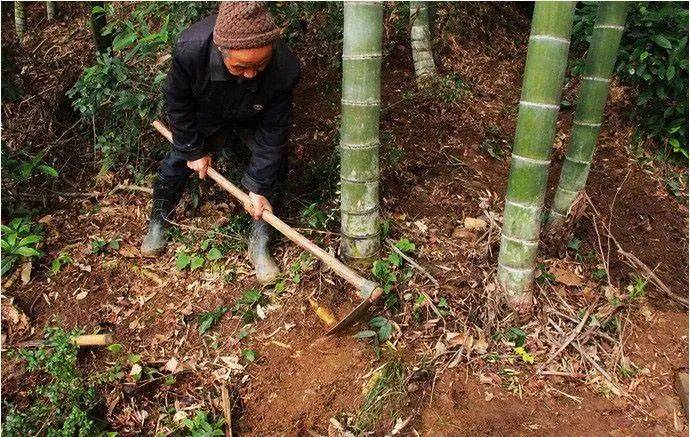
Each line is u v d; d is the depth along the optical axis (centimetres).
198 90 262
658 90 399
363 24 238
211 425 242
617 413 243
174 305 296
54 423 238
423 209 339
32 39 468
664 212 380
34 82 414
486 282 284
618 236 352
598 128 288
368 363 256
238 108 271
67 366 247
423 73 438
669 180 406
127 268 318
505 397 245
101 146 369
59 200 366
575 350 266
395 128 390
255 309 288
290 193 345
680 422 241
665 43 372
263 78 254
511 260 267
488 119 425
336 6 429
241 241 321
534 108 233
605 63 270
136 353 274
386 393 243
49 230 341
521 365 258
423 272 291
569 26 220
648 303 301
